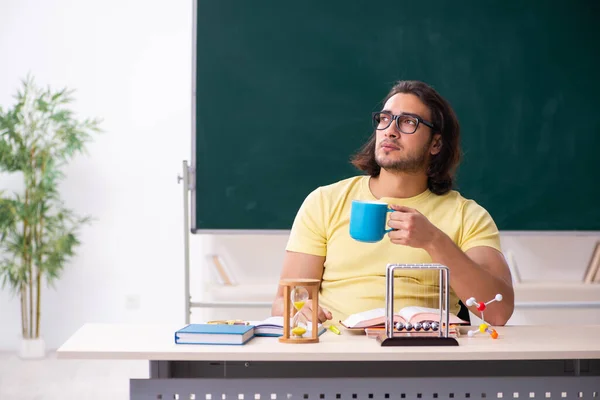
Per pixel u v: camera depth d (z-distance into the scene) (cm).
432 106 215
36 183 468
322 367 194
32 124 461
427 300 209
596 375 185
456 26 382
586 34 386
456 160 223
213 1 376
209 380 168
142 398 168
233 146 378
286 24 378
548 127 387
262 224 379
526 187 388
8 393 388
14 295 487
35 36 482
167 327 189
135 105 486
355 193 223
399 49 381
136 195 486
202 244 469
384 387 171
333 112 380
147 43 484
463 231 214
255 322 190
